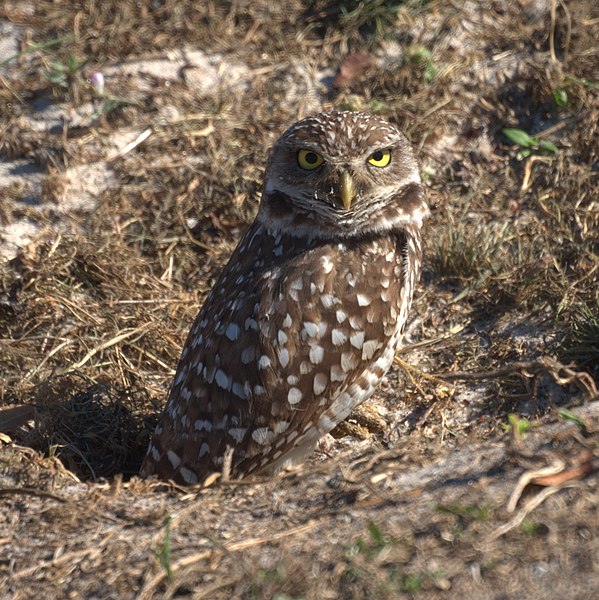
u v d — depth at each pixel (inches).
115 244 487.8
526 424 295.7
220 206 500.4
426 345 439.5
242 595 250.7
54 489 323.6
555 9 556.1
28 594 270.4
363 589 240.8
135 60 557.9
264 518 289.7
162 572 263.7
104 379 429.7
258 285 346.0
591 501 257.1
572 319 419.5
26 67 554.3
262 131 526.3
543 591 232.5
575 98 516.1
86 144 523.5
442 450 309.0
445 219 487.8
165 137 524.7
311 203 352.5
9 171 516.1
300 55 558.3
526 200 490.9
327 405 348.8
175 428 349.1
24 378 431.5
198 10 581.9
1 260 482.3
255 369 337.4
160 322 454.9
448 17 563.2
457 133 519.5
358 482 296.2
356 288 346.0
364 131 350.0
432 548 250.1
